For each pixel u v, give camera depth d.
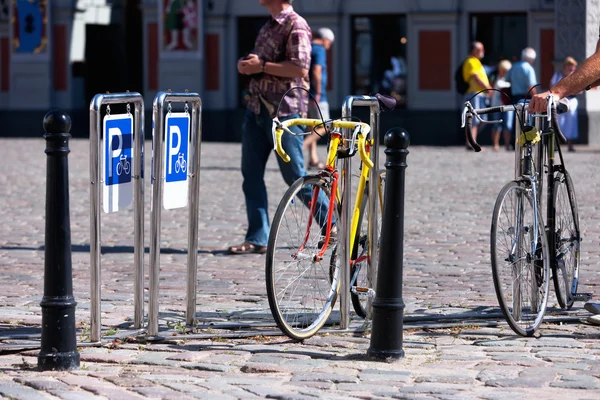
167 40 75.88
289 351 15.16
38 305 18.77
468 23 70.19
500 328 16.62
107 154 15.01
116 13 82.50
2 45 80.62
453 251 24.88
